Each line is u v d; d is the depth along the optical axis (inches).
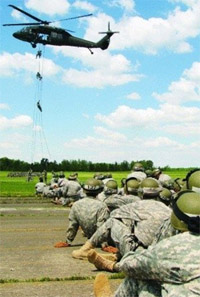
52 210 807.1
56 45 1346.0
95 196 408.2
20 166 5565.9
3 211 786.2
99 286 217.3
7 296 259.3
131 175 494.0
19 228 562.6
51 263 353.4
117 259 323.6
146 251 165.8
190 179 242.5
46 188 1126.4
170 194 351.6
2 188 1653.5
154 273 161.8
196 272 154.6
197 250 157.8
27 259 369.7
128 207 272.8
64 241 461.1
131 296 180.5
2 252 401.1
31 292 267.7
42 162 1717.5
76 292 267.6
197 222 160.9
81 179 2706.7
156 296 169.3
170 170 4323.3
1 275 314.7
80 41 1363.2
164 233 216.4
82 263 352.5
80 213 405.7
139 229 259.0
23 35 1314.0
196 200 164.7
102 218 392.8
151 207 265.1
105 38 1406.3
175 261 157.4
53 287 279.0
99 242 351.6
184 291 154.3
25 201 1028.5
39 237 490.3
